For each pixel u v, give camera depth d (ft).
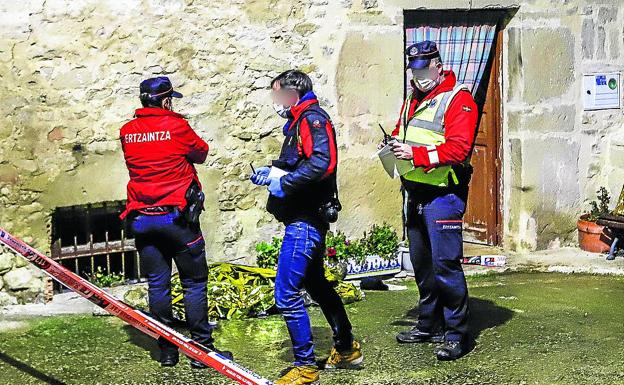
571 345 17.60
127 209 15.67
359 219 23.24
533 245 25.14
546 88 24.90
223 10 21.44
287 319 15.07
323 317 19.35
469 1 23.70
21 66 19.79
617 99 25.86
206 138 21.67
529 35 24.53
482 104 25.36
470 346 17.47
